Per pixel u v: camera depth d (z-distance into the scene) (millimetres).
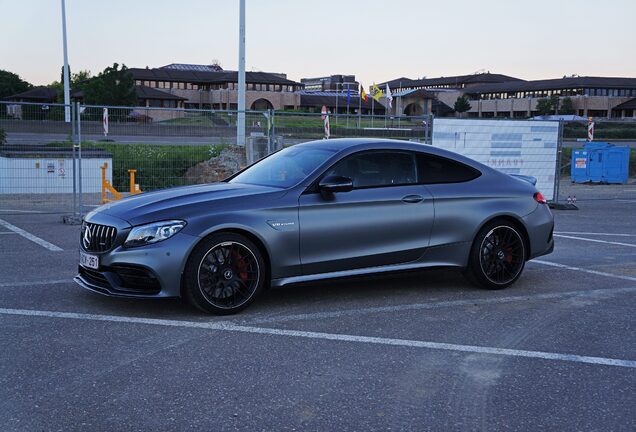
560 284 6816
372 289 6453
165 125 15586
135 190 13930
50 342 4598
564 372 4176
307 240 5609
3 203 14547
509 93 99438
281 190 5629
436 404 3635
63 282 6531
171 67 99188
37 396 3650
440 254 6242
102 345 4551
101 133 15211
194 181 14969
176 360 4273
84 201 14922
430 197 6156
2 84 99375
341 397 3707
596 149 22406
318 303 5852
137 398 3639
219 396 3689
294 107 86938
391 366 4234
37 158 14742
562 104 86375
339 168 5883
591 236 10367
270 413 3473
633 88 90500
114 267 5207
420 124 14141
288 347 4582
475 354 4504
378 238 5922
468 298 6141
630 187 21047
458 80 119062
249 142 13742
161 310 5500
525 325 5246
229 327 5043
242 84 20109
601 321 5391
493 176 6648
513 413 3531
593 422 3430
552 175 14477
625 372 4188
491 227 6418
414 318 5410
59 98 73312
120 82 59156
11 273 6965
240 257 5414
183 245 5137
